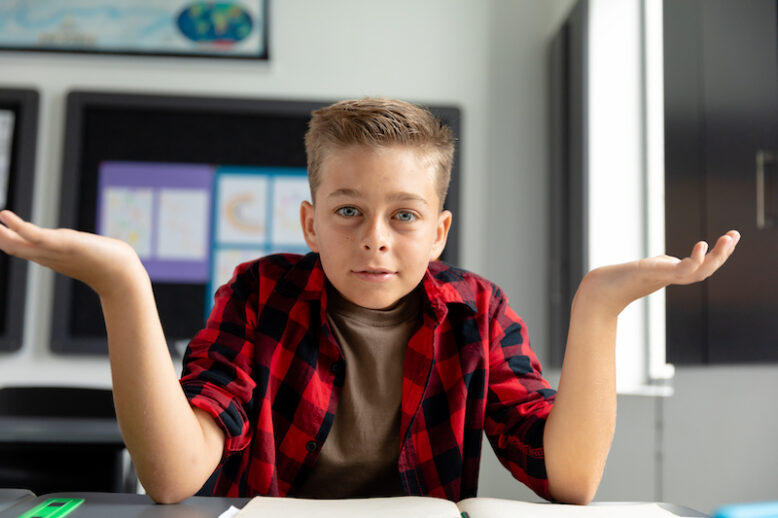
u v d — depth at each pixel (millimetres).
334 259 592
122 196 2324
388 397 717
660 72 1994
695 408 1359
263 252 2346
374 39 2410
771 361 1057
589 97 1987
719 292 1250
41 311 2258
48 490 1239
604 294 521
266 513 440
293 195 2361
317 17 2410
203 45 2350
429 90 2400
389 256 582
